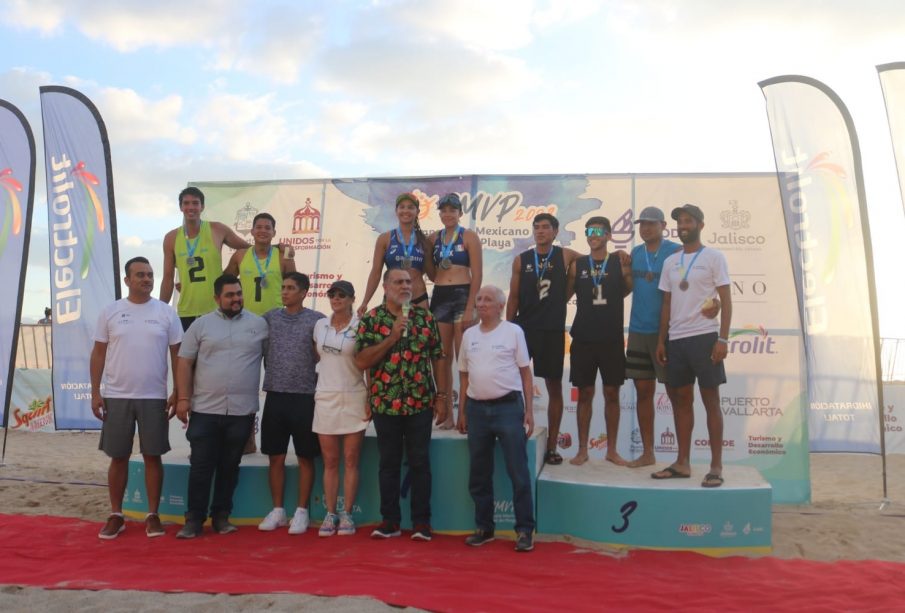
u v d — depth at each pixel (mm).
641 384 5988
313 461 5691
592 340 5945
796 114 7090
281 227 8234
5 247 8102
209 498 5797
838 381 7070
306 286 5711
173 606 3961
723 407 7461
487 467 5309
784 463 7297
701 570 4742
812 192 7059
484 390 5238
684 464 5551
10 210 8094
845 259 7008
